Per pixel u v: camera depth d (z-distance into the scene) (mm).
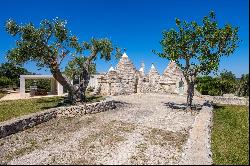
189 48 22906
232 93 42281
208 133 13461
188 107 23734
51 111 19484
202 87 42469
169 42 22859
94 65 39781
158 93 38562
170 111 23484
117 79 36938
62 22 23953
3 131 14648
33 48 22906
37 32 22938
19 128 15945
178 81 38938
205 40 22609
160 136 14898
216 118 20391
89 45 27672
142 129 16531
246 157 11047
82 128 16797
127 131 15977
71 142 13758
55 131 16078
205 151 10445
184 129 16672
